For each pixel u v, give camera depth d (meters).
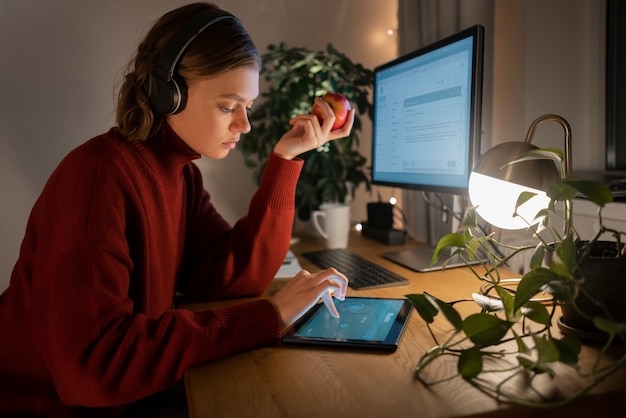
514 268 1.38
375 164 1.49
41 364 0.84
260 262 1.03
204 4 0.83
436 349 0.63
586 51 1.44
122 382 0.65
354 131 1.67
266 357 0.68
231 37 0.79
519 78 1.52
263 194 1.03
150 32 0.83
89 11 1.72
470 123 1.08
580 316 0.69
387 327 0.76
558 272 0.61
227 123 0.83
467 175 1.10
